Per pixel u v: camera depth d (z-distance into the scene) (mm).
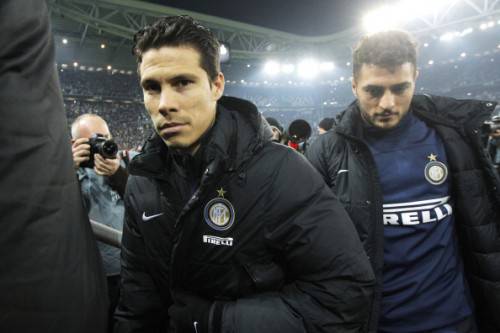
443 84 21734
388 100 1114
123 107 21484
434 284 1161
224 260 846
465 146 1209
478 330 1297
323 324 810
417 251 1170
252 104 916
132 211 1018
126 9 12648
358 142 1203
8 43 548
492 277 1160
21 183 568
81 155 1534
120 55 19281
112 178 1573
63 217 642
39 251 591
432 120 1250
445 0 12625
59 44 17781
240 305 824
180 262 875
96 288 748
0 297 555
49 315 609
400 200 1191
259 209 845
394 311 1172
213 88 856
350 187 1196
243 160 848
